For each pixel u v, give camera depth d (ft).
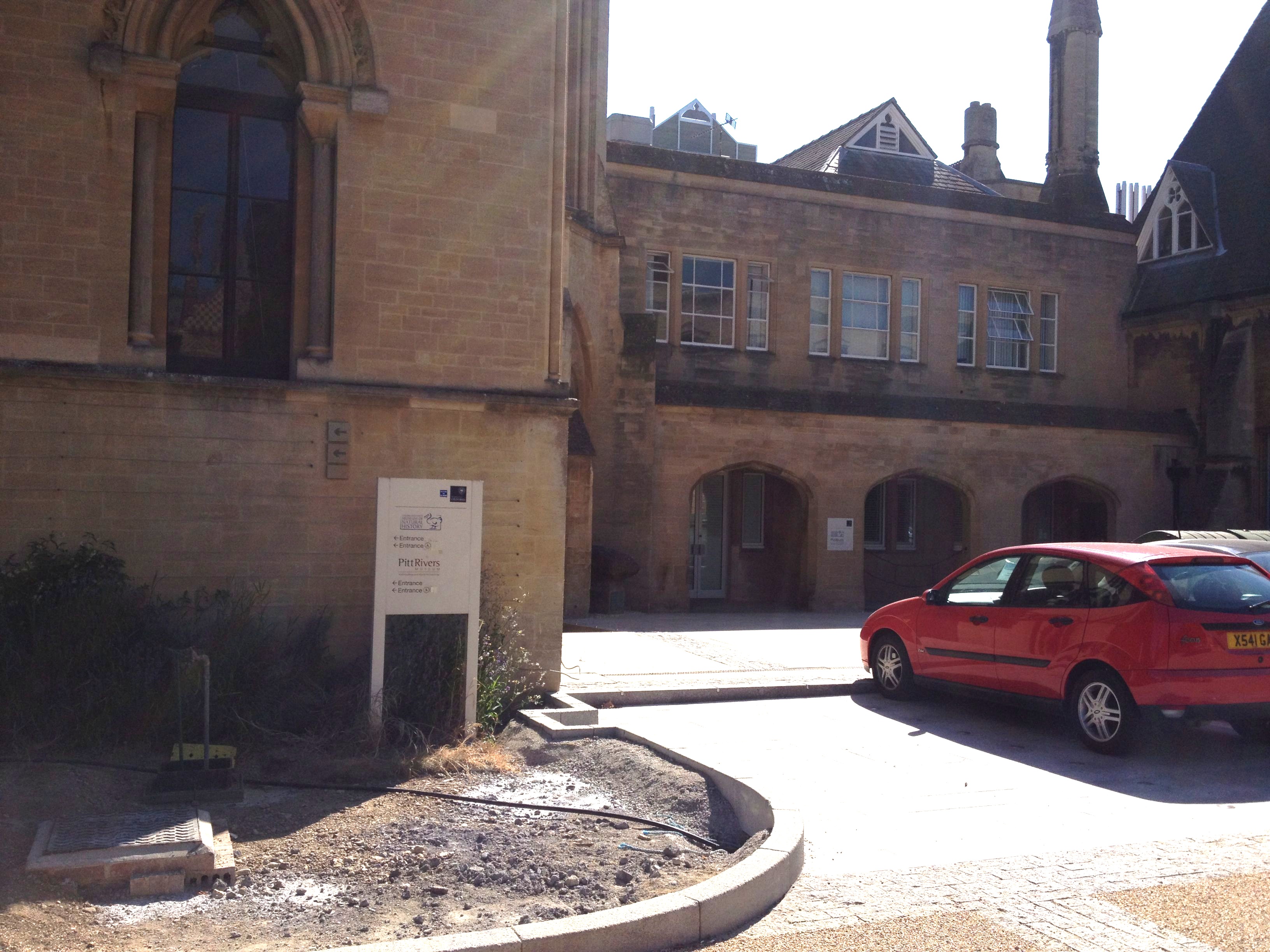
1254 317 79.97
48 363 29.37
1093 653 29.09
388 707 27.76
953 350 83.51
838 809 23.40
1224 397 79.20
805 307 78.48
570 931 15.08
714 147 117.39
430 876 18.60
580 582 59.88
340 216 32.68
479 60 34.40
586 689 36.01
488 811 22.39
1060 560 31.37
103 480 30.07
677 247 74.79
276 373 33.81
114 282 30.37
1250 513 78.38
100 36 30.27
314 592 32.01
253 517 31.48
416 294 33.53
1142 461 80.28
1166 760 28.53
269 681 28.73
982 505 74.64
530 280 34.99
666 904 16.08
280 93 33.86
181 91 32.83
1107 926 16.65
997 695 32.55
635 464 64.54
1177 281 86.69
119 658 26.84
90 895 17.39
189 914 16.88
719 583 76.38
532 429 34.63
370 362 32.96
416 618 29.30
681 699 36.19
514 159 34.83
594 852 19.85
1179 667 27.37
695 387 67.36
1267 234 80.89
